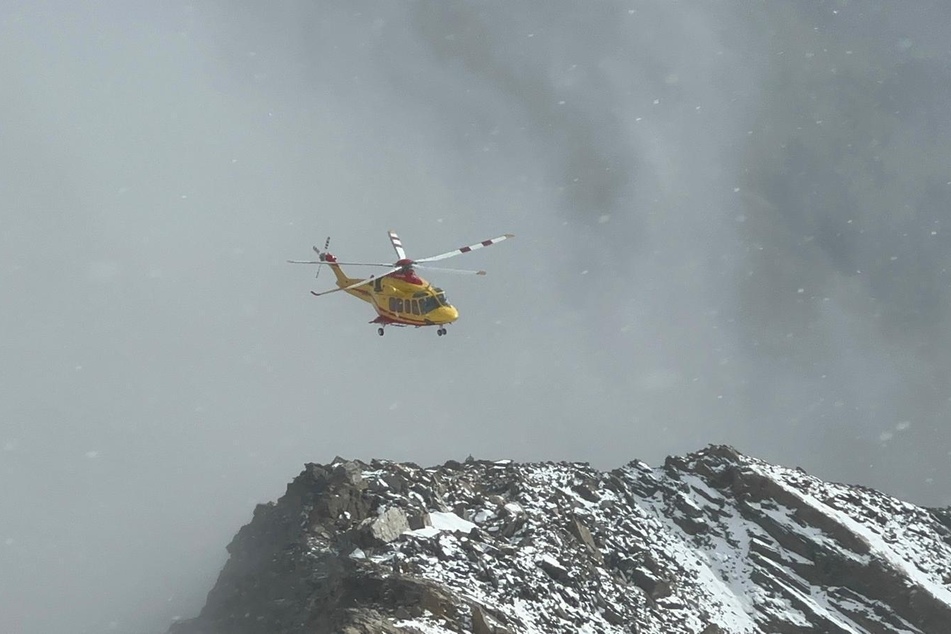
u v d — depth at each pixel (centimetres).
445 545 19900
